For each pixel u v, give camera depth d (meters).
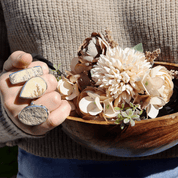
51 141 0.62
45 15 0.62
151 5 0.63
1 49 0.73
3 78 0.49
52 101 0.47
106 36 0.53
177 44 0.64
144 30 0.65
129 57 0.49
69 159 0.62
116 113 0.48
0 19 0.70
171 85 0.51
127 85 0.48
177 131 0.48
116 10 0.66
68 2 0.62
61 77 0.55
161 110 0.54
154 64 0.60
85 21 0.64
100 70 0.49
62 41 0.64
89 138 0.49
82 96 0.50
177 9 0.63
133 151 0.49
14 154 1.30
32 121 0.46
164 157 0.60
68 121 0.49
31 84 0.47
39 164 0.64
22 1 0.62
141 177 0.60
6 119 0.51
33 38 0.64
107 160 0.60
